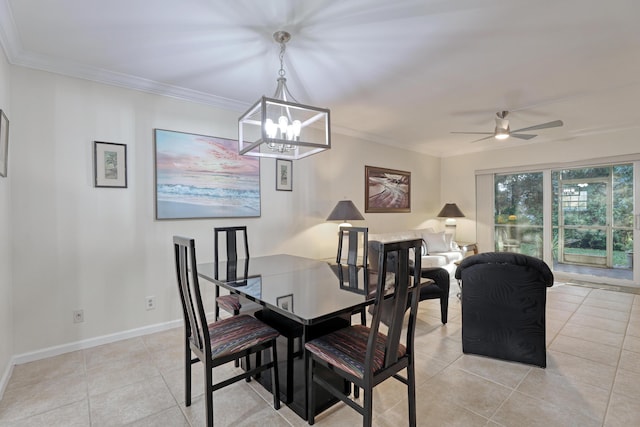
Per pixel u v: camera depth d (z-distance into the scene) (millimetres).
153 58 2469
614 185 4711
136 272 2863
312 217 4242
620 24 2055
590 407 1830
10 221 2289
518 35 2182
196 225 3209
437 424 1699
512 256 2301
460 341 2764
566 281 4906
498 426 1682
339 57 2482
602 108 3703
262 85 3014
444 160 6512
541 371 2240
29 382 2107
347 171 4730
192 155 3176
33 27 2031
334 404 1884
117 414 1795
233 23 2027
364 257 2658
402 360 1605
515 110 3768
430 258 4719
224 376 2215
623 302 3828
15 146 2336
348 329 1854
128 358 2447
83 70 2576
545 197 5328
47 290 2463
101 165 2684
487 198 5957
